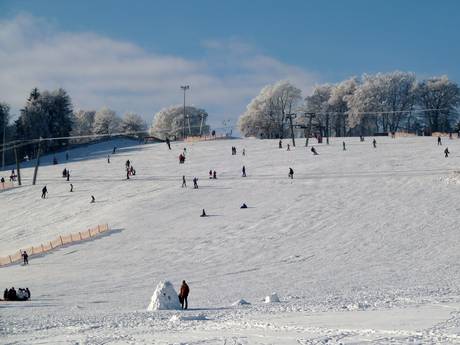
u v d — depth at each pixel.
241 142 116.38
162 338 20.03
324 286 37.06
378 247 49.84
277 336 19.38
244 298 33.34
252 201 68.25
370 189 69.19
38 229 68.38
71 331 22.95
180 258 50.25
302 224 58.16
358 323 21.12
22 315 28.64
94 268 48.56
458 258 45.53
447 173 73.31
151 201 71.44
